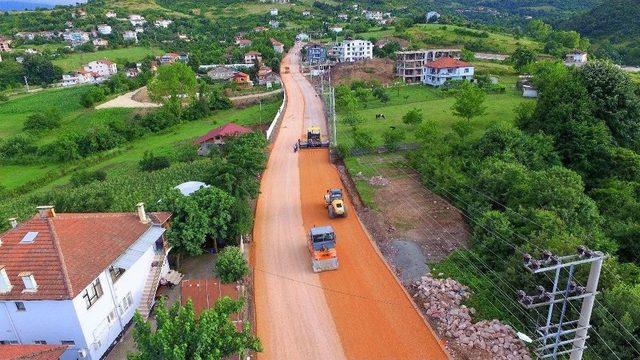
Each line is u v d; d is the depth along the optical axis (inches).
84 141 3814.0
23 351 887.1
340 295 1274.6
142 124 4360.2
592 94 2346.2
